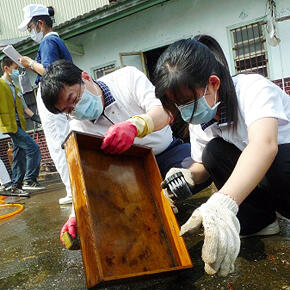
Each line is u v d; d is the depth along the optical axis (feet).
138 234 3.94
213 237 2.50
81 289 3.86
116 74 5.64
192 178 4.39
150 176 4.58
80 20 18.13
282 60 15.52
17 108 13.00
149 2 16.49
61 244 5.67
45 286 4.10
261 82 3.40
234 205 2.70
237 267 3.76
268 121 3.08
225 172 4.21
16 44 20.02
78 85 4.63
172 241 3.98
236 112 3.44
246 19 16.03
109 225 3.80
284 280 3.33
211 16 16.87
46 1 27.50
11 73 13.17
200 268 3.90
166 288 3.61
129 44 19.42
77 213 3.56
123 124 4.15
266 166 2.85
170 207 4.00
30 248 5.77
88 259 3.21
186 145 6.33
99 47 20.39
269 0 14.92
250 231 4.47
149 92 5.20
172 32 18.06
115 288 3.78
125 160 4.59
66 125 8.37
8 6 29.45
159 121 4.54
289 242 4.16
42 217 8.20
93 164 4.19
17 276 4.57
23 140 12.65
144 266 3.67
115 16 17.58
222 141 4.25
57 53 7.78
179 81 2.95
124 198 4.19
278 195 3.87
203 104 3.17
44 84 4.59
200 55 3.01
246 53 16.53
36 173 13.69
